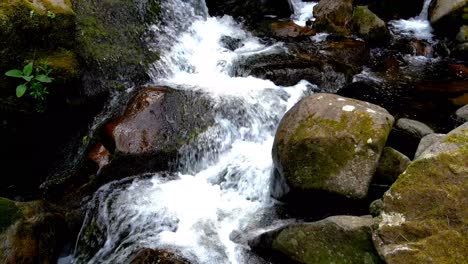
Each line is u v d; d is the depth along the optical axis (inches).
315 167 170.1
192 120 219.6
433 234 124.6
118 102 228.2
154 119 214.4
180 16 299.4
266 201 193.0
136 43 259.8
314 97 192.2
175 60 267.4
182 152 207.2
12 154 200.5
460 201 124.0
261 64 270.8
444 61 312.5
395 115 242.7
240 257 163.6
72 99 217.6
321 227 147.9
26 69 191.6
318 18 336.5
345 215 155.9
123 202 185.6
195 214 184.2
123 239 172.4
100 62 235.8
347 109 179.0
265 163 206.4
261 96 244.2
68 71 209.3
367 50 308.3
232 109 229.5
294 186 172.9
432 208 127.8
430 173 131.6
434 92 269.1
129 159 199.2
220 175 205.8
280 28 323.3
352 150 166.9
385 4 370.3
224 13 332.2
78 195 190.1
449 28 333.7
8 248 144.9
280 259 158.9
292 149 175.3
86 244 175.3
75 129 219.6
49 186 194.9
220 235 174.2
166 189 195.3
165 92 230.7
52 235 164.4
